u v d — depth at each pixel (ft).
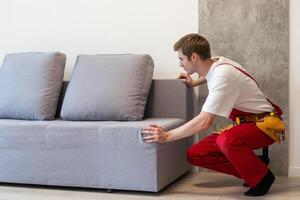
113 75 10.43
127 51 11.92
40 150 9.71
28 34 12.71
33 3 12.62
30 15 12.66
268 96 10.79
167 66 11.59
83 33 12.26
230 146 8.70
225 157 9.43
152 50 11.70
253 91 8.88
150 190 8.97
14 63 11.55
